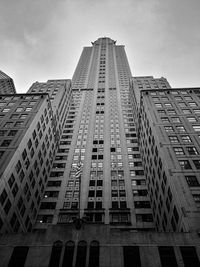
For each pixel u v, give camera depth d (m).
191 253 24.55
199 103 53.78
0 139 43.97
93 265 24.05
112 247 25.50
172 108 52.53
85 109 89.81
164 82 77.94
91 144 70.31
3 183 35.41
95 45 178.12
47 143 58.94
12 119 50.28
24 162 43.66
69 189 55.12
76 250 25.48
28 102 57.53
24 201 42.34
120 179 57.38
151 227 45.59
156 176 44.56
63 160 64.69
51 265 24.20
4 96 60.66
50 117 61.78
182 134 44.09
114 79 117.81
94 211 48.50
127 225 45.97
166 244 25.50
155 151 45.44
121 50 165.62
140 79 83.19
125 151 66.75
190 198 31.41
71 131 77.00
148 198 51.97
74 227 27.92
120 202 51.53
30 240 26.64
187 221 28.42
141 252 24.81
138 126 68.00
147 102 55.97
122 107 88.94
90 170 60.50
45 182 55.78
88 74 129.38
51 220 48.09
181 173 35.50
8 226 35.38
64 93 80.12
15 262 24.55
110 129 76.88
